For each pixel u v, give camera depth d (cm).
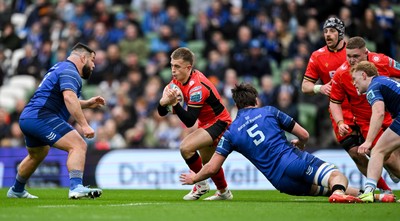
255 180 5509
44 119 3544
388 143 3359
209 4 8725
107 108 7125
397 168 3697
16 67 7788
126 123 6750
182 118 3603
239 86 3500
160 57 7544
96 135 6625
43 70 7681
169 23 7988
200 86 3653
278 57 7431
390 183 5247
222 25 7750
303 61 6669
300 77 6600
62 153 5806
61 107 3609
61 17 8356
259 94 6662
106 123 6600
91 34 7800
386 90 3344
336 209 3011
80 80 3606
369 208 3041
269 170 3375
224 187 3809
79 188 3506
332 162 5503
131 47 7712
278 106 6531
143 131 6644
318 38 7062
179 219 2639
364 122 3897
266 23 7588
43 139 3553
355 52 3709
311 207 3102
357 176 5431
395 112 3372
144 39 7850
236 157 5559
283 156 3356
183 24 8044
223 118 3741
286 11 7700
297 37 7219
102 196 4181
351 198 3272
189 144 3688
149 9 8338
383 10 7231
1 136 6819
